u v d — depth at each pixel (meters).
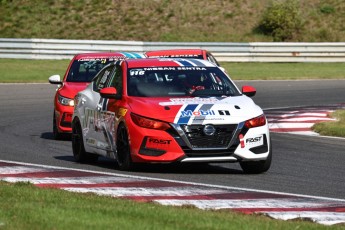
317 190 33.12
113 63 42.03
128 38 129.25
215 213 25.66
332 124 57.19
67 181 34.56
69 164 41.09
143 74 39.62
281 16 130.62
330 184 34.88
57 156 44.72
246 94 39.53
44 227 21.91
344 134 53.75
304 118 63.56
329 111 68.00
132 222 22.73
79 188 32.50
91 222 22.62
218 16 134.12
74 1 138.38
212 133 35.97
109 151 39.19
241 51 118.88
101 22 133.00
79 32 130.75
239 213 26.23
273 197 30.89
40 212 24.14
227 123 36.19
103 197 28.55
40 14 135.00
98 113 40.25
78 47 117.88
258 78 101.00
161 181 34.66
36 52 117.88
